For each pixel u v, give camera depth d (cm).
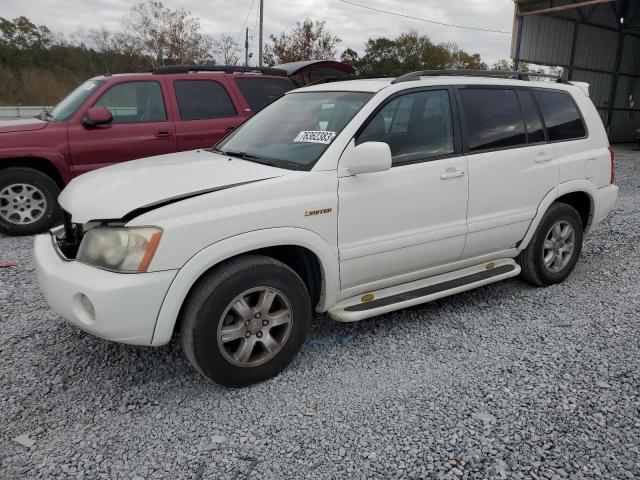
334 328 397
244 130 425
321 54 3506
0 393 306
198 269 286
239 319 306
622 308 435
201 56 3841
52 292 299
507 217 425
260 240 302
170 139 690
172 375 331
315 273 344
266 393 311
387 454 257
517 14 1911
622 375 328
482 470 247
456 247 399
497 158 412
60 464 250
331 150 336
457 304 444
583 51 2156
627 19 2272
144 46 3838
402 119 371
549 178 450
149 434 273
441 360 349
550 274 475
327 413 291
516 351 360
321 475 244
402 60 4747
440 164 379
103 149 657
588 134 493
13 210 632
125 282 273
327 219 328
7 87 3672
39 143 626
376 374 331
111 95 671
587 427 278
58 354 353
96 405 298
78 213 303
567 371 333
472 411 291
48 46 3984
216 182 311
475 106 412
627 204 884
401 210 361
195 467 249
